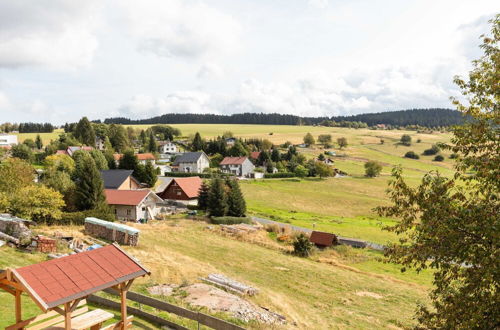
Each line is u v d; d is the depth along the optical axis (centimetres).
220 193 6481
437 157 17438
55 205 4194
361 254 5041
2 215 3472
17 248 2808
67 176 5778
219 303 2142
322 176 13112
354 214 8488
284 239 5541
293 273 3756
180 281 2577
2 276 1123
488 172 1089
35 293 1040
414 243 1185
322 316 2558
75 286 1123
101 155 10256
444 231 1071
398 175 1213
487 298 1034
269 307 2409
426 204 1134
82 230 4209
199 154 13912
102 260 1265
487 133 1110
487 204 1100
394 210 1223
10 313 1573
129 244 3744
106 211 4950
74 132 16250
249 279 3266
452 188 1172
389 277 4066
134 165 9281
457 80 1270
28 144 16462
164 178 11556
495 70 1195
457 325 1080
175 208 7212
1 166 4819
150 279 2517
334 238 5397
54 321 1261
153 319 1636
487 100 1202
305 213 8281
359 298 3181
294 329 2005
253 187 10800
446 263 1093
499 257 965
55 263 1177
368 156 18038
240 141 17338
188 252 4075
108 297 1947
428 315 1220
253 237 5422
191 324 1745
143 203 6012
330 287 3419
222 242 4875
